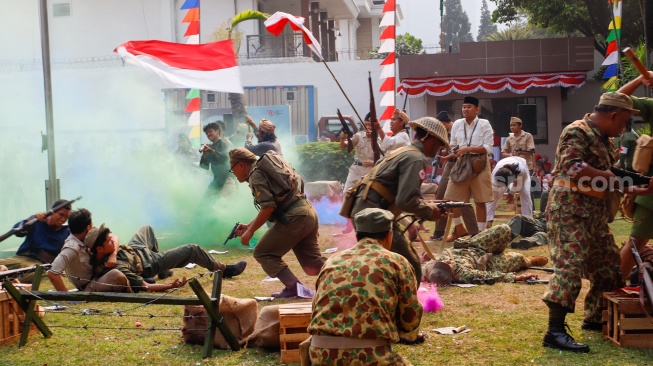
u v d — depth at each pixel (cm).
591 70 2497
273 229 722
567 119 2722
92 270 730
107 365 526
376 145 787
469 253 820
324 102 2661
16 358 545
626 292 557
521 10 2989
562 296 532
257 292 764
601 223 560
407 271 400
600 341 557
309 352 394
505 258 841
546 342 542
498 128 2592
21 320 602
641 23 2459
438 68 2522
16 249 1069
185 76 1073
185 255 801
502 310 657
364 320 380
